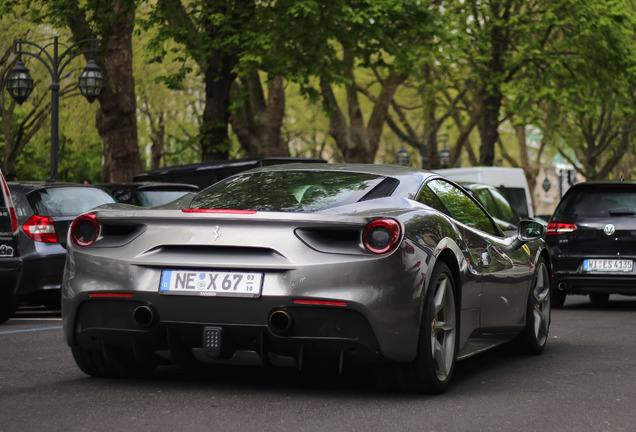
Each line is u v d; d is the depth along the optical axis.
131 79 27.16
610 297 17.70
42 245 12.62
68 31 39.47
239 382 6.72
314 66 26.94
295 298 5.75
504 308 7.82
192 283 5.91
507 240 8.20
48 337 9.87
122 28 26.94
